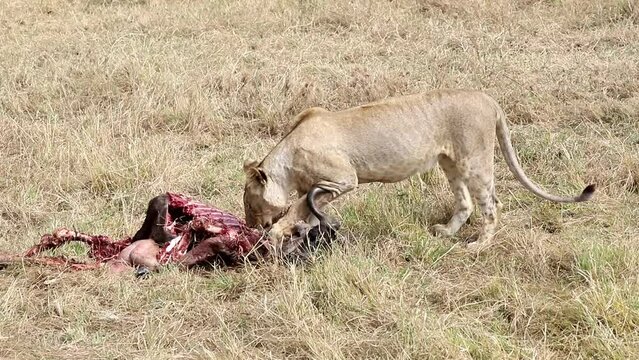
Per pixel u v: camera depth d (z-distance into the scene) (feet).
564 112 40.06
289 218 27.66
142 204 32.71
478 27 53.52
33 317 24.36
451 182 30.09
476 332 22.89
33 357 22.41
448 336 22.29
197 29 55.01
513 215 31.27
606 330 22.40
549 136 36.96
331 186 27.81
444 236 29.94
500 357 21.67
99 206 32.73
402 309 23.72
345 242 27.48
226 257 27.25
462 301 25.03
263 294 25.52
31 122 40.91
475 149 28.94
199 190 34.04
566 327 23.38
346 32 54.49
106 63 47.19
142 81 44.16
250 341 23.17
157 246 27.27
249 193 28.19
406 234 28.94
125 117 40.86
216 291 25.80
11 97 43.19
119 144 37.37
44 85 44.57
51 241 27.40
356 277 25.04
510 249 28.22
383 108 28.43
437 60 47.65
